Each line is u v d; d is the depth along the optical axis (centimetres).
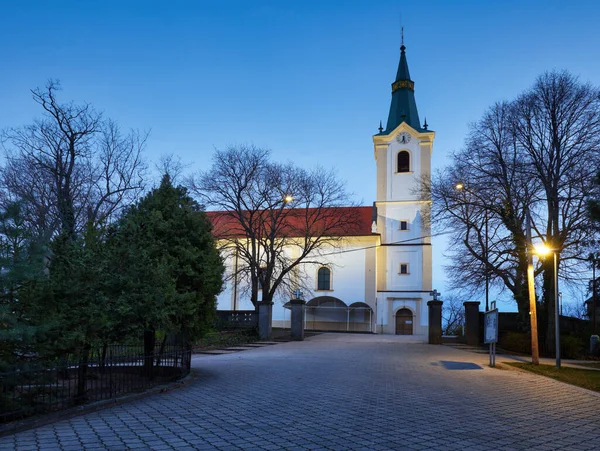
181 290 1342
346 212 4444
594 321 3231
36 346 827
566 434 784
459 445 701
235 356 2064
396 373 1510
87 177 2662
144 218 1333
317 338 3619
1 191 2303
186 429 764
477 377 1483
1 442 670
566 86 2700
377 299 4959
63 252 962
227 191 3775
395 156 5156
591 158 2572
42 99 2419
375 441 712
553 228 2698
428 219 3478
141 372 1272
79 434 720
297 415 884
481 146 2919
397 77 5403
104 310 973
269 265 3788
